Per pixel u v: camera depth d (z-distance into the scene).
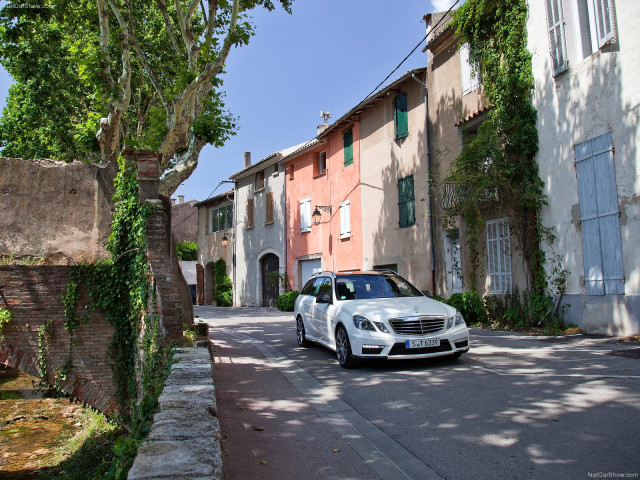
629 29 9.98
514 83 13.07
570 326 11.40
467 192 13.59
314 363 9.11
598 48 10.78
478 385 6.59
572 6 11.60
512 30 13.12
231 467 4.14
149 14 17.14
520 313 12.68
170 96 13.09
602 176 10.66
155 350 8.17
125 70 12.00
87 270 10.38
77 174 12.02
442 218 16.25
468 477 3.75
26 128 20.95
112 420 10.45
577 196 11.35
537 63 12.55
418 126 18.31
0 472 9.70
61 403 15.21
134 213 10.23
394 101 19.70
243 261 33.88
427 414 5.46
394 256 19.59
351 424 5.30
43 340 10.10
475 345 10.15
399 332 7.79
